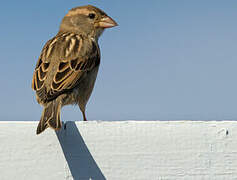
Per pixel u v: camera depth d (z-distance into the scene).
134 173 5.58
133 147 5.64
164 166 5.62
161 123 5.70
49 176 5.54
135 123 5.69
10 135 5.60
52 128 5.30
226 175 5.66
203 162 5.65
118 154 5.61
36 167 5.54
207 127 5.73
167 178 5.60
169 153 5.64
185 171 5.63
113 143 5.62
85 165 5.57
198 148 5.68
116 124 5.66
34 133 5.61
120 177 5.57
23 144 5.59
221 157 5.68
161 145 5.65
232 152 5.70
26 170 5.53
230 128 5.74
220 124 5.75
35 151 5.57
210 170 5.65
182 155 5.66
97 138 5.62
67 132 5.62
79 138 5.62
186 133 5.71
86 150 5.59
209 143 5.69
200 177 5.63
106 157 5.59
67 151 5.57
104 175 5.56
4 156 5.56
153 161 5.62
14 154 5.56
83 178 5.54
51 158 5.57
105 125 5.66
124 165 5.59
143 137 5.66
